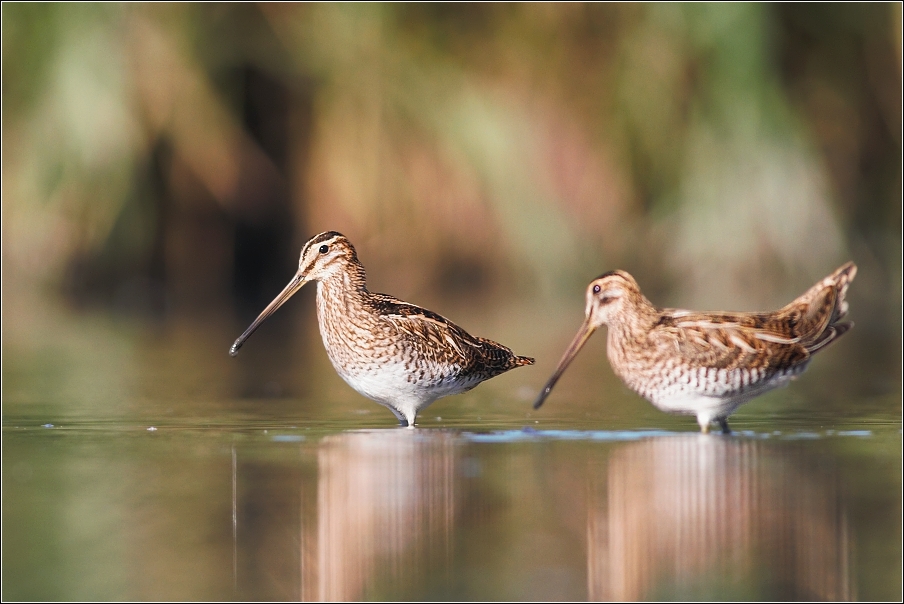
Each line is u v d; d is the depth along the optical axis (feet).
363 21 80.74
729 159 78.38
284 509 27.86
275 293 82.84
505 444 34.81
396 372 38.96
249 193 82.02
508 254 81.30
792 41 83.92
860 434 36.42
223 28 79.10
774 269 78.69
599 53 81.15
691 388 36.81
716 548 25.03
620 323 38.01
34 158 74.49
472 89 81.35
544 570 23.93
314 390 48.14
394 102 81.35
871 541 25.43
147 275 80.12
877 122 86.43
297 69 80.69
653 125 79.61
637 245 81.00
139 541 25.94
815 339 37.96
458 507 27.96
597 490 29.14
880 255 86.94
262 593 22.88
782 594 22.68
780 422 39.06
